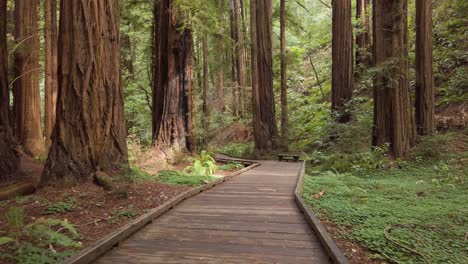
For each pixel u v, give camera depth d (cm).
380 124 1311
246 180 1040
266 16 1892
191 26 1398
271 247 444
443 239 514
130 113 2361
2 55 827
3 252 382
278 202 718
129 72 2375
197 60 2691
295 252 426
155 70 1524
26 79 1251
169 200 662
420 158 1198
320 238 465
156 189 760
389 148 1280
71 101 701
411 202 750
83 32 712
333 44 1864
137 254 414
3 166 826
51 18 1254
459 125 1400
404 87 1254
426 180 1034
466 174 1017
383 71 1227
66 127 693
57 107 704
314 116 2388
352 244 477
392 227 546
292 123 2172
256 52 1902
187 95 1448
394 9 1208
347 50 1828
